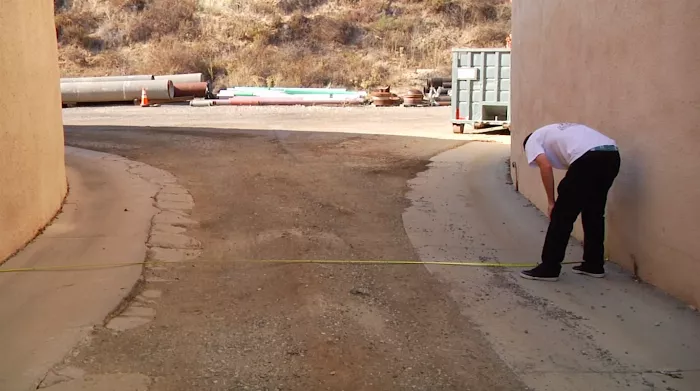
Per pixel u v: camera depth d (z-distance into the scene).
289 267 6.05
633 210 5.64
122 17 33.94
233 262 6.18
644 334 4.59
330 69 30.91
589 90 6.49
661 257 5.25
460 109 16.20
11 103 6.11
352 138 14.70
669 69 5.02
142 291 5.40
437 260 6.32
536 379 4.01
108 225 7.20
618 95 5.84
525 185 8.93
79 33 32.41
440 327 4.78
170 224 7.34
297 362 4.21
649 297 5.19
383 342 4.52
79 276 5.61
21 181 6.34
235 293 5.41
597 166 5.44
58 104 8.10
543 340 4.55
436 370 4.12
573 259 6.26
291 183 9.65
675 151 4.99
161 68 30.25
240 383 3.92
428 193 9.16
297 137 14.70
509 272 5.96
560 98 7.36
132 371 4.02
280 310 5.07
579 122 6.77
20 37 6.41
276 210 8.10
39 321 4.67
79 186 9.05
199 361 4.19
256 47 32.16
